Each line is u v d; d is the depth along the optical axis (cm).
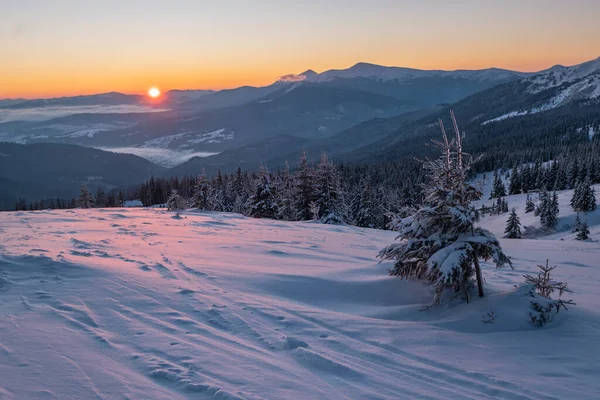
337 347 659
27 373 491
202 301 846
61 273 968
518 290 869
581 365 613
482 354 657
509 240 2517
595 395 520
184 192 9519
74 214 2581
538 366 610
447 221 894
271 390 486
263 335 682
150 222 2322
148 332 654
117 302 795
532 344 701
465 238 882
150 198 9925
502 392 523
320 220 3647
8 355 537
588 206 6488
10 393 444
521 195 9656
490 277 1265
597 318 836
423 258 951
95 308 752
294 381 519
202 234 1928
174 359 555
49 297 796
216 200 5666
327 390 503
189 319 733
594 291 1142
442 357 641
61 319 683
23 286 862
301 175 3881
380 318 860
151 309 771
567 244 2266
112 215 2619
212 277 1058
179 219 2600
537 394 519
